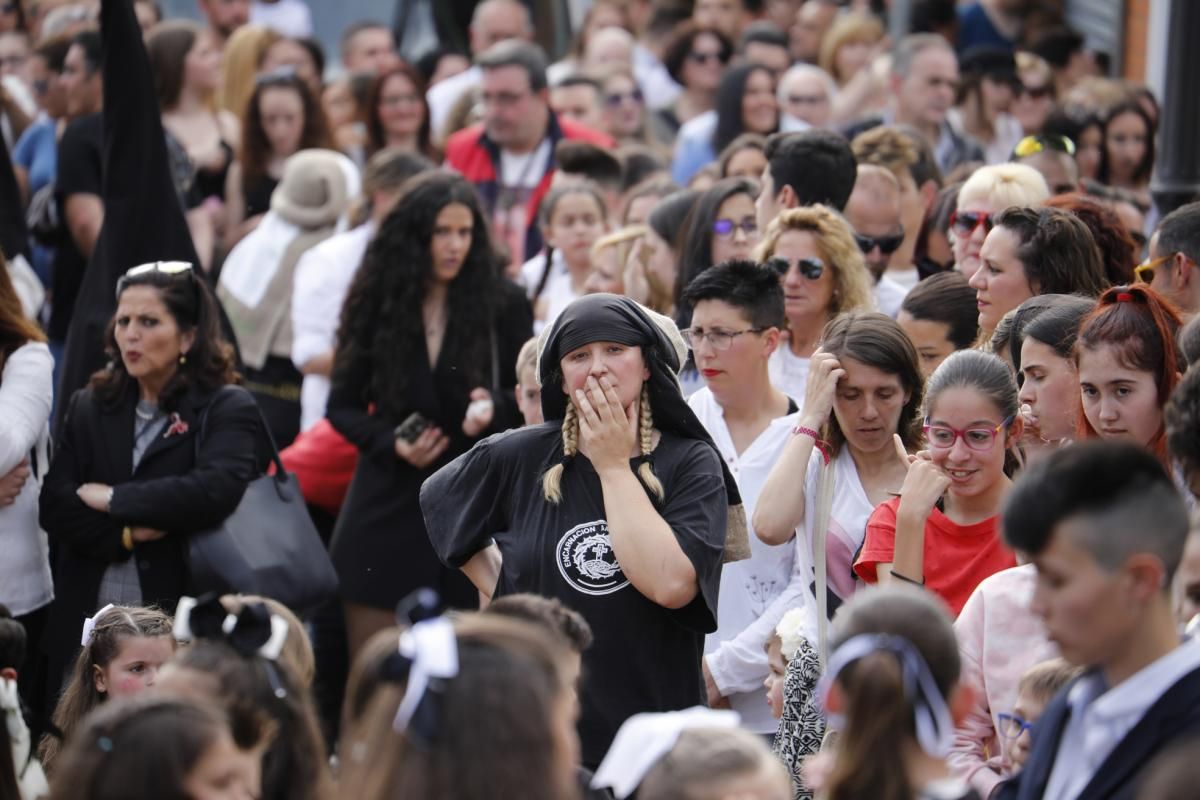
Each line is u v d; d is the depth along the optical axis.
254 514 21.48
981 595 15.13
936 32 45.97
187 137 35.16
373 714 10.78
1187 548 11.95
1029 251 19.56
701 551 15.64
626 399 15.88
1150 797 9.06
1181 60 29.14
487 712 10.27
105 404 21.59
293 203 30.91
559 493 16.02
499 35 48.38
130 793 10.95
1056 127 33.62
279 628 13.24
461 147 35.38
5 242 27.64
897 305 24.34
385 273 24.33
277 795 12.70
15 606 21.41
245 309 30.45
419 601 11.11
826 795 11.48
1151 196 32.28
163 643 16.75
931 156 28.38
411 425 23.92
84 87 32.66
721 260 23.89
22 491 21.59
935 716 11.39
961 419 16.36
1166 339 15.12
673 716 11.44
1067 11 51.19
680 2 49.69
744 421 20.30
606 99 42.12
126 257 24.09
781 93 39.81
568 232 28.84
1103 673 11.43
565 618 13.57
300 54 42.00
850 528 18.17
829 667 12.16
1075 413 16.52
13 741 14.19
